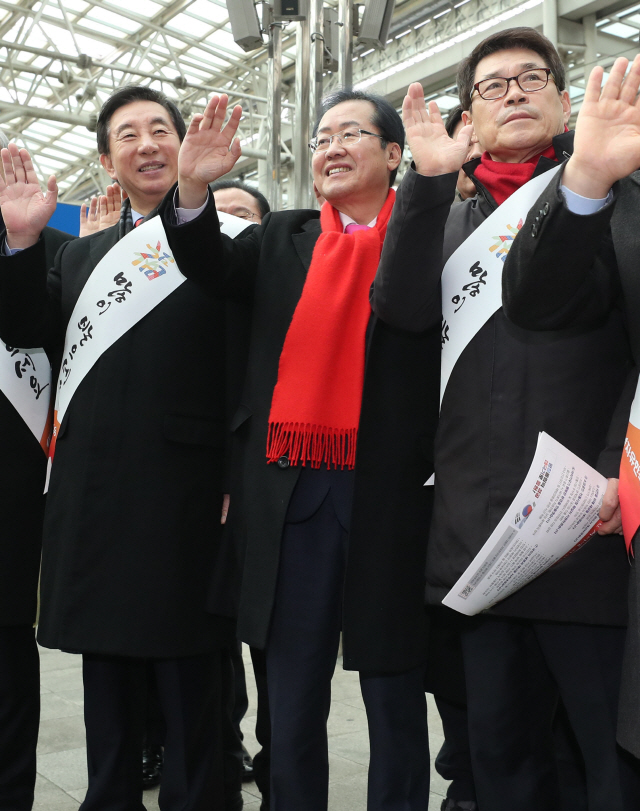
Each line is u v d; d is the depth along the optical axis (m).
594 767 1.33
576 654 1.33
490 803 1.40
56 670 3.48
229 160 1.50
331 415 1.53
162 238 1.72
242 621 1.51
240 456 1.62
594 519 1.26
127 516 1.60
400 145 1.70
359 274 1.59
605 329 1.36
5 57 10.99
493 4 8.25
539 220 1.21
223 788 1.72
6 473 1.75
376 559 1.47
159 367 1.65
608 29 8.21
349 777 2.25
